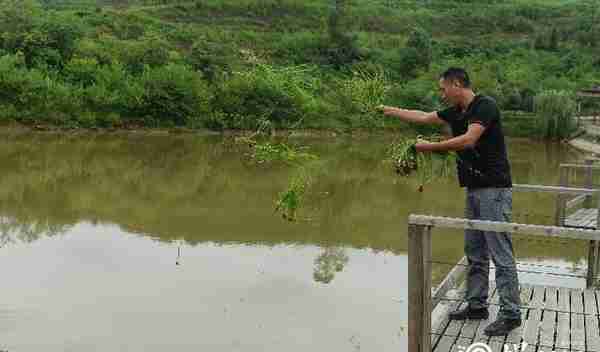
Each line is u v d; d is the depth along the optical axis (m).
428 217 3.99
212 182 18.05
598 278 7.05
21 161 21.14
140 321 7.27
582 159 27.62
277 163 22.52
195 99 33.72
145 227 12.03
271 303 7.93
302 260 9.98
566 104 35.88
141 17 48.88
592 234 3.82
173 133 32.84
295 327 7.18
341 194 16.64
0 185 16.41
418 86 33.09
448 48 53.78
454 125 4.75
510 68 47.31
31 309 7.53
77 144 27.00
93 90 32.66
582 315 5.09
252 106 33.84
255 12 55.91
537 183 19.94
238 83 33.62
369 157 25.55
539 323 4.91
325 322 7.36
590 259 6.84
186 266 9.44
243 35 47.88
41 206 13.84
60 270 9.06
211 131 33.53
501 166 4.52
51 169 19.64
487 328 4.70
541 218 13.07
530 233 3.93
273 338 6.86
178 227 12.11
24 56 33.97
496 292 5.76
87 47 36.53
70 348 6.53
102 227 11.94
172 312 7.55
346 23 51.75
